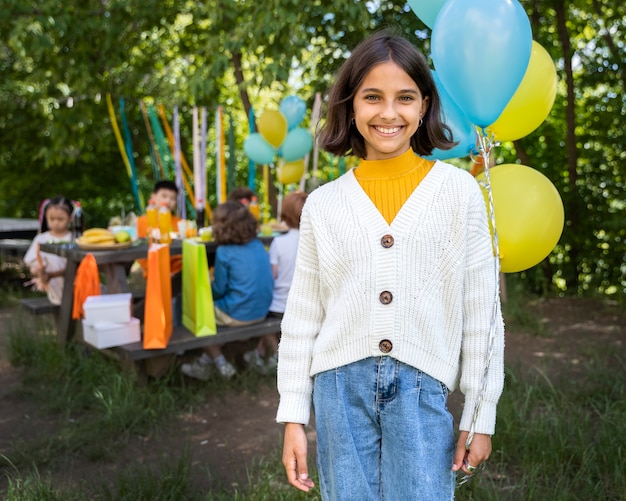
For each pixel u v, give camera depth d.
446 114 2.06
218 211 3.68
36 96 6.55
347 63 1.39
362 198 1.35
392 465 1.31
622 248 6.35
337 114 1.44
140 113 7.27
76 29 5.68
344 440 1.32
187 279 3.62
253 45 4.94
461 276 1.31
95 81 6.39
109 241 3.61
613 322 5.11
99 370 3.54
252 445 2.87
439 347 1.31
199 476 2.56
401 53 1.34
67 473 2.58
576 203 6.35
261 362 3.75
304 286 1.42
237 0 5.49
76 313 3.62
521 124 2.10
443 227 1.30
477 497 2.20
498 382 1.30
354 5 4.76
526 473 2.44
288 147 5.36
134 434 2.97
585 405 3.16
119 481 2.40
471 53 1.73
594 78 6.29
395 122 1.34
